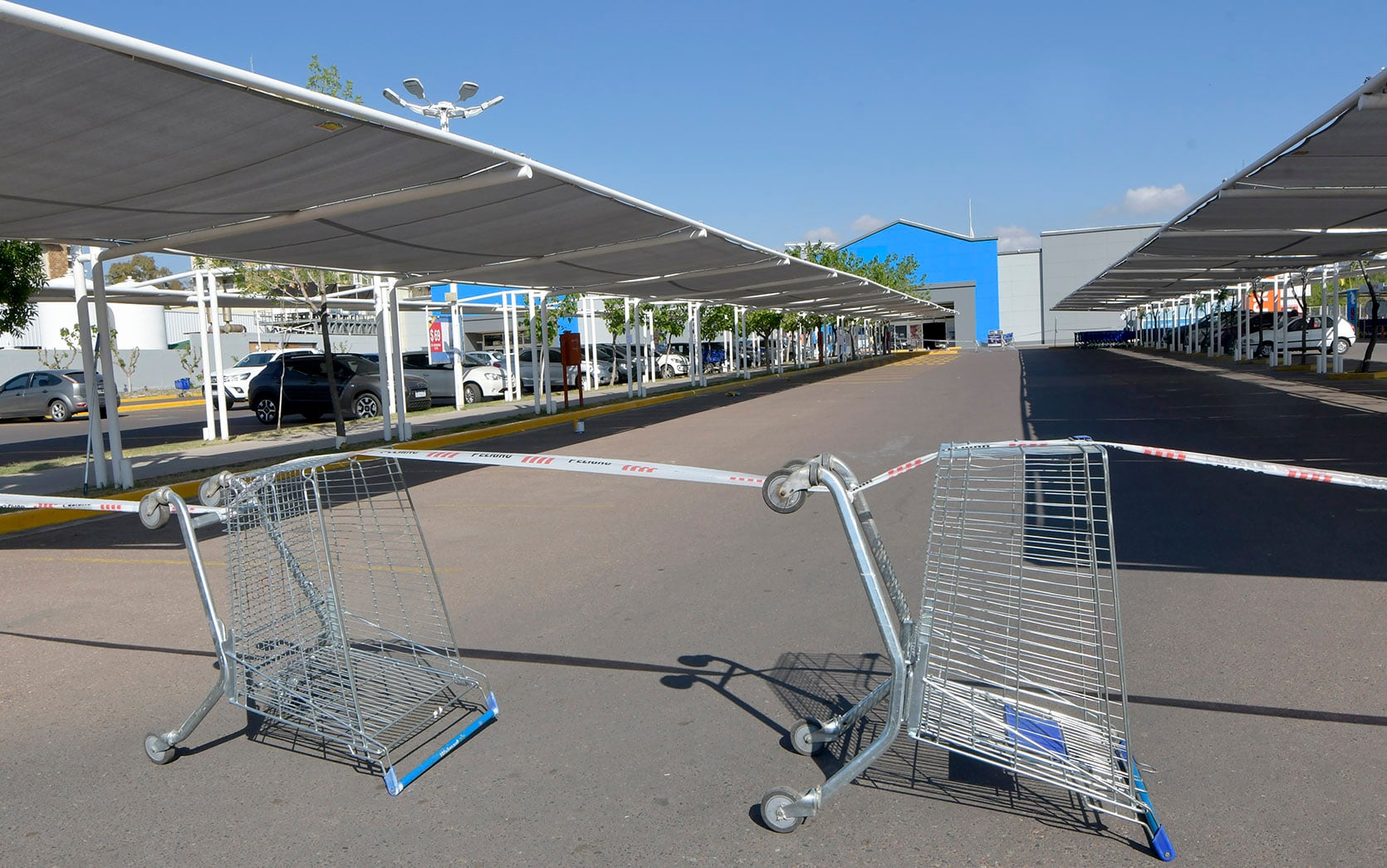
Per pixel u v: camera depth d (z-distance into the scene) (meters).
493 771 3.72
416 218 10.30
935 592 3.30
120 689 4.78
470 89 17.55
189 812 3.48
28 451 17.61
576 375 29.70
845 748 3.81
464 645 5.20
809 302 34.59
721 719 4.12
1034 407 17.98
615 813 3.36
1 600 6.66
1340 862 2.90
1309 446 11.27
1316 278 27.12
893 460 11.87
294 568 4.22
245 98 5.98
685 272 17.72
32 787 3.72
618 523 8.38
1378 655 4.51
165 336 42.84
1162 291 37.56
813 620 5.41
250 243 11.06
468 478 11.52
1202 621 5.07
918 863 2.99
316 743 4.07
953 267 75.19
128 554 8.04
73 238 9.91
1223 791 3.34
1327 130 8.47
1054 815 3.26
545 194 9.73
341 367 21.30
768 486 3.36
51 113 5.86
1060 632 4.80
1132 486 9.03
